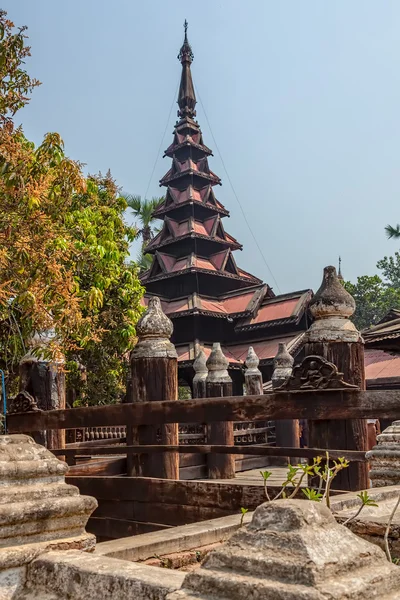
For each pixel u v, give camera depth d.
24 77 8.53
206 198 31.44
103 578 2.05
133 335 14.17
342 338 5.55
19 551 2.39
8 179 7.44
